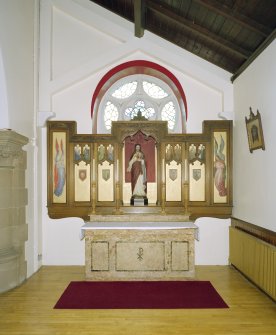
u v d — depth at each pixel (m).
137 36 7.38
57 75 7.46
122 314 4.57
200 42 6.77
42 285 5.88
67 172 7.20
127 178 7.53
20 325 4.24
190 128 7.49
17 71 6.11
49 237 7.32
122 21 7.48
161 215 6.77
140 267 6.10
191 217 7.23
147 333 4.01
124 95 8.02
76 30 7.57
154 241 6.11
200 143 7.26
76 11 7.46
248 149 6.25
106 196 7.24
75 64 7.51
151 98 8.00
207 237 7.34
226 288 5.65
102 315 4.54
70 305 4.89
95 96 7.49
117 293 5.39
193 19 5.99
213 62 7.28
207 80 7.34
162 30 7.20
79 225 7.33
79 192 7.23
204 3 5.09
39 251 7.09
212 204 7.18
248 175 6.23
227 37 5.95
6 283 5.56
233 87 7.27
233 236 6.89
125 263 6.10
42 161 7.29
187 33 6.71
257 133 5.59
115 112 7.96
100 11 7.48
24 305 4.91
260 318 4.43
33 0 6.99
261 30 5.14
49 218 7.32
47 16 7.41
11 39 5.88
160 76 7.87
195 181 7.25
